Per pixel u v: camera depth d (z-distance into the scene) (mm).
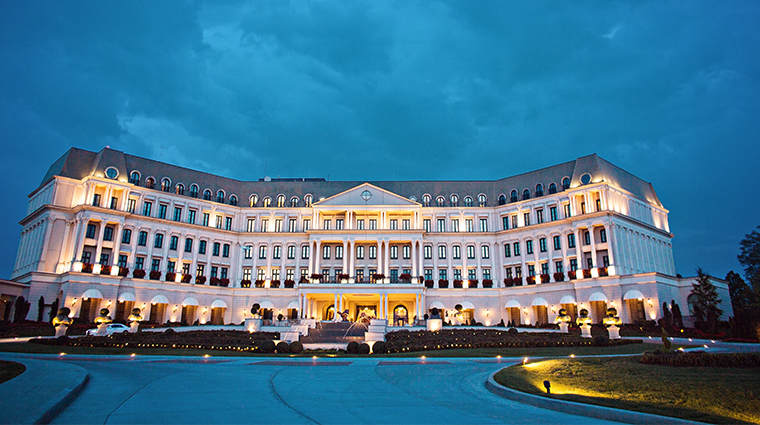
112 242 64625
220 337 45000
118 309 63938
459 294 73750
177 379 19438
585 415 14180
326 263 75125
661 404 15078
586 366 23438
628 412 13508
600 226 64312
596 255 64375
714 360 21672
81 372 18953
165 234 69500
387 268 72062
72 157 66875
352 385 19078
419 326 58031
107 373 21250
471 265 75875
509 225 77000
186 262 71562
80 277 59625
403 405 15094
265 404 14430
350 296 70188
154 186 71312
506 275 74938
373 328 48406
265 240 77188
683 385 17328
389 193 76062
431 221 78562
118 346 38406
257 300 73938
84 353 32969
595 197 66500
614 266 61281
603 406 14336
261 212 78875
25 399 13164
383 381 20469
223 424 11828
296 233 76375
